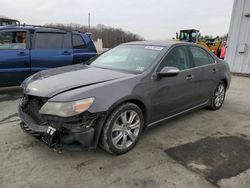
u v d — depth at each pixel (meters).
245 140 3.95
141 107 3.54
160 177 2.86
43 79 3.43
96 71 3.76
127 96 3.20
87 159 3.16
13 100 5.66
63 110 2.79
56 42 6.56
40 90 3.11
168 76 3.59
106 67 4.01
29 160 3.09
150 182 2.76
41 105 3.11
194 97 4.53
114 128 3.16
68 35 6.79
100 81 3.25
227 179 2.88
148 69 3.63
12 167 2.93
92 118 2.93
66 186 2.64
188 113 4.67
